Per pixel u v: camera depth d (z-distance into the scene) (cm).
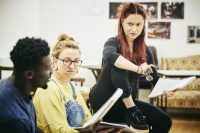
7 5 600
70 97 168
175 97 510
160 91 200
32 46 110
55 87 159
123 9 185
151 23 627
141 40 195
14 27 604
